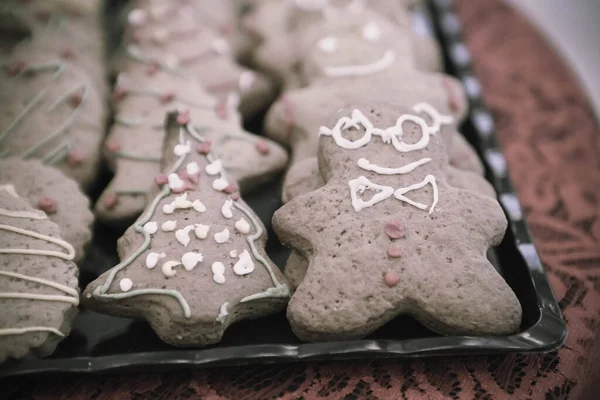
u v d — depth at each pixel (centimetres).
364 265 25
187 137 29
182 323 25
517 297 28
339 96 32
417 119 28
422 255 26
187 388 25
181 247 26
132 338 27
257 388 25
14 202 27
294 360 25
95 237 30
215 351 25
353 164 27
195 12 37
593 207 32
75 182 30
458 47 37
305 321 25
